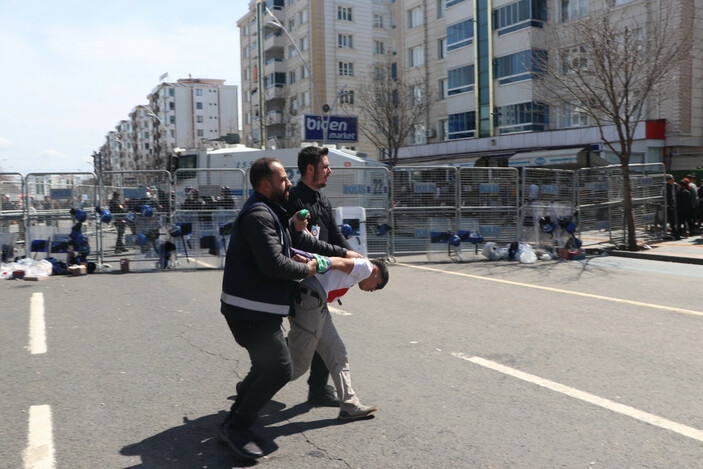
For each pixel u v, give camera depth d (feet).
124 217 36.22
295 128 165.78
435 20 117.80
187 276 33.58
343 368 11.79
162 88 342.64
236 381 14.42
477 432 11.14
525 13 92.43
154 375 14.88
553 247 41.16
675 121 74.38
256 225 9.64
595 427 11.35
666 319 21.03
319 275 11.37
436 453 10.23
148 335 19.06
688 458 9.98
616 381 14.14
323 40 159.12
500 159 95.14
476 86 103.71
